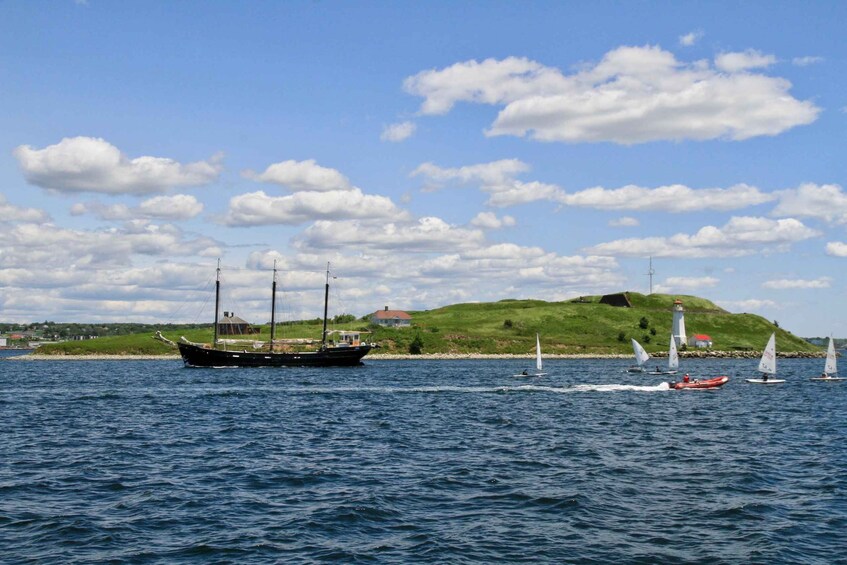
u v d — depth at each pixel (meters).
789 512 28.98
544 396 85.81
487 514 28.59
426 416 63.75
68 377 127.44
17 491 32.31
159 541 25.05
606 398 83.12
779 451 44.19
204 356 162.50
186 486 33.41
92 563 22.84
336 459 40.72
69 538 25.33
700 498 31.33
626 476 36.03
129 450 43.94
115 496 31.44
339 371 149.00
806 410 69.81
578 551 24.14
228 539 25.22
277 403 76.50
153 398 82.56
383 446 45.72
